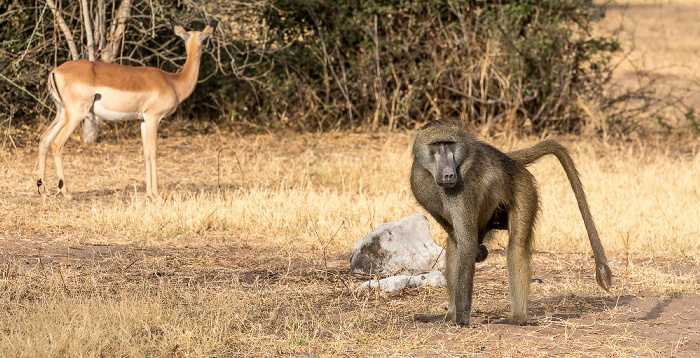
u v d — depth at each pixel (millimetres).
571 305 6801
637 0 47062
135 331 5477
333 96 18297
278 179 13070
